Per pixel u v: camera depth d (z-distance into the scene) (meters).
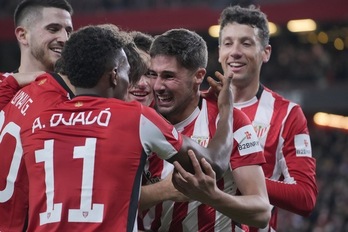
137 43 10.35
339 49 57.81
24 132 8.53
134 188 8.12
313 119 54.50
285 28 57.81
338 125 53.81
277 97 12.18
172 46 9.33
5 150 8.80
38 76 9.10
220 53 12.18
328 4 52.91
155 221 9.87
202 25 54.72
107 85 8.42
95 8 56.31
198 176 8.28
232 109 9.38
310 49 56.78
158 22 55.31
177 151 8.29
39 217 8.14
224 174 9.54
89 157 8.06
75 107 8.32
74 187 8.00
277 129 11.84
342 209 39.94
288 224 39.72
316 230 38.78
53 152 8.18
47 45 10.57
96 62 8.26
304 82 52.94
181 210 9.71
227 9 12.09
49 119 8.35
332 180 44.97
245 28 11.85
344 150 50.31
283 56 54.91
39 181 8.20
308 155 11.78
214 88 9.65
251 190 9.28
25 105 8.74
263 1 54.44
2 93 9.48
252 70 11.94
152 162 9.72
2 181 8.88
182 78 9.40
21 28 10.73
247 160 9.41
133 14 55.78
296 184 11.34
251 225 9.00
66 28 10.68
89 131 8.16
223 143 8.75
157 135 8.24
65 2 10.73
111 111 8.24
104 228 7.92
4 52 60.81
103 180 8.02
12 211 8.93
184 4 55.69
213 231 9.74
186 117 9.80
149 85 10.02
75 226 7.92
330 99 51.78
